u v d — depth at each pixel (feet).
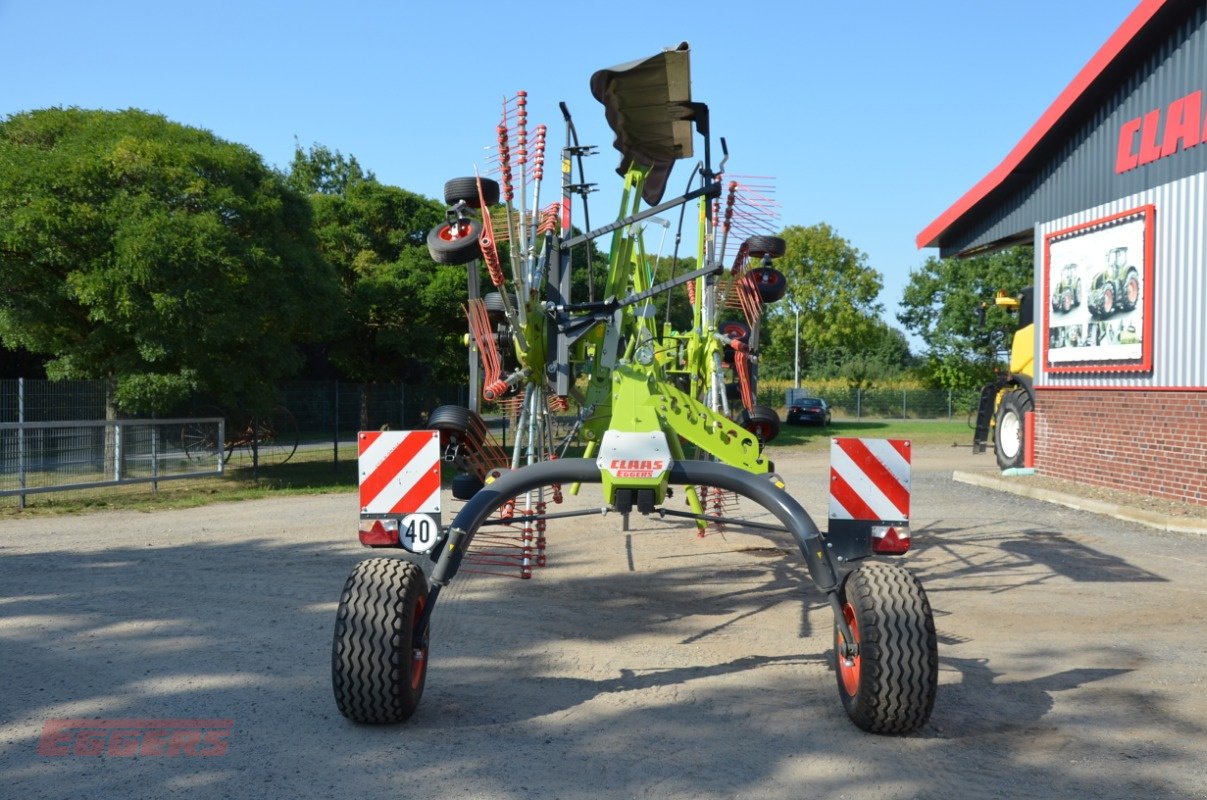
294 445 70.59
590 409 25.86
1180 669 18.07
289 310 55.42
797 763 13.26
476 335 25.50
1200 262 39.86
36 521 39.17
